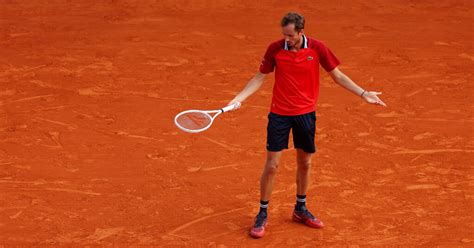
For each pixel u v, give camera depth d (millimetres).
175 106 37906
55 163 30297
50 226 24797
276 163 23688
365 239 23938
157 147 32125
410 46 50219
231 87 41312
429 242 23641
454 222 25078
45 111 37125
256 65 45844
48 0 65375
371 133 34031
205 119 23719
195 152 31531
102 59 46938
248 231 24562
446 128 34781
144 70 44625
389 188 27969
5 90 40594
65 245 23484
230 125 34875
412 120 35906
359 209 26172
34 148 31984
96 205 26438
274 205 26531
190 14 59562
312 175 29078
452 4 63562
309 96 23297
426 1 64688
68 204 26469
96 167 29922
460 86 41656
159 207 26312
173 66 45500
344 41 51531
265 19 58156
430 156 31219
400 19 58344
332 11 60938
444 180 28703
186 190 27750
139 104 38219
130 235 24219
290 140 32844
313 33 53719
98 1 64750
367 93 23422
